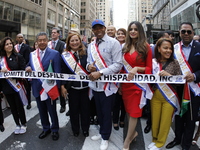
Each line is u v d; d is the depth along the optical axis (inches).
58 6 1321.4
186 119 89.2
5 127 123.8
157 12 1545.3
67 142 103.0
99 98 95.5
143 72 88.4
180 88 93.0
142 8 3427.7
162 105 90.5
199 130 99.3
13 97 112.5
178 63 89.0
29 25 919.7
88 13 2321.6
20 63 112.4
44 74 98.2
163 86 87.7
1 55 110.0
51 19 1210.0
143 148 96.1
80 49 102.7
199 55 85.8
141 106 87.4
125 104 93.0
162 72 84.7
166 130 89.3
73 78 97.4
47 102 102.0
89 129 121.6
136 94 87.2
